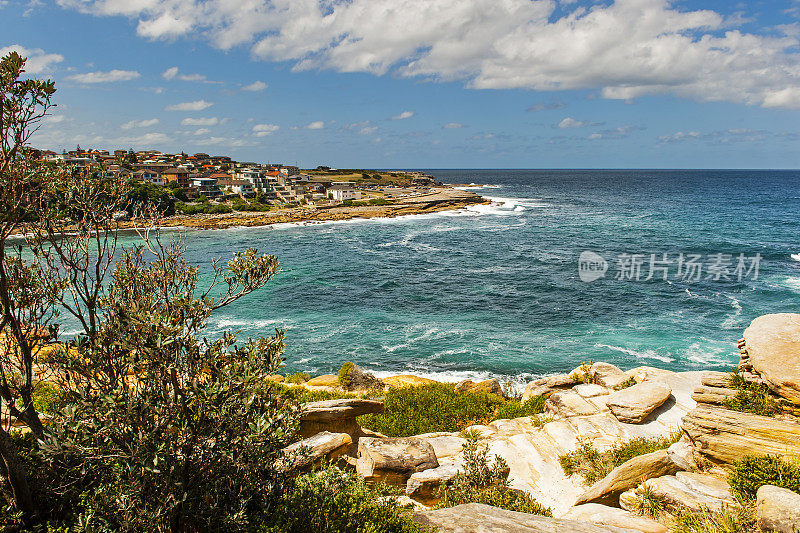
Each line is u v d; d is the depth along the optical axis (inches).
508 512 349.4
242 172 7066.9
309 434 554.3
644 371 790.5
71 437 273.0
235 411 283.1
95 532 266.2
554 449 579.8
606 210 5403.5
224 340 319.9
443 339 1521.9
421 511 384.2
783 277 2123.5
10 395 318.7
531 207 5920.3
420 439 544.1
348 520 314.5
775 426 432.8
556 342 1478.8
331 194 6717.5
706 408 485.1
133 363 288.7
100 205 352.5
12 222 323.9
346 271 2532.0
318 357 1387.8
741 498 358.9
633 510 392.2
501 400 924.0
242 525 287.9
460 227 4325.8
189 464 285.4
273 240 3690.9
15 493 305.4
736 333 1498.5
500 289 2118.6
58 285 345.1
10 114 299.9
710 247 2940.5
